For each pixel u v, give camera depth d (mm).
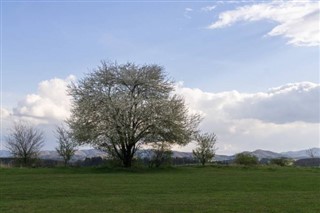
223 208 22000
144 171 54750
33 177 42594
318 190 31453
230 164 68562
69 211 21453
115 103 61062
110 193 29594
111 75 64250
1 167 58562
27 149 71750
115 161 64875
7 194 28938
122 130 60719
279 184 35906
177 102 63094
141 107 61844
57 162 71750
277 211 21094
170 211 21328
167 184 35656
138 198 26141
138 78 64000
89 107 61969
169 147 65500
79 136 62750
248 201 24328
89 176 44344
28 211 21531
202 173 50469
